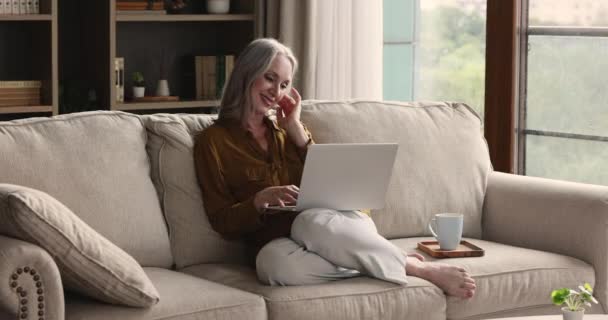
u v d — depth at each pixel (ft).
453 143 10.87
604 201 9.61
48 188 8.23
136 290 7.23
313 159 8.52
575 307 6.88
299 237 8.61
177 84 16.28
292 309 7.91
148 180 8.99
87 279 7.11
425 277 8.80
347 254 8.46
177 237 9.05
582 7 13.04
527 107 13.82
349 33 15.88
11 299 6.57
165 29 16.06
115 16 14.43
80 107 14.74
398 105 10.91
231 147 9.31
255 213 8.86
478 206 10.78
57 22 14.06
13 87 13.98
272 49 9.46
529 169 13.88
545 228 10.03
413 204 10.34
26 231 6.77
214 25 16.56
